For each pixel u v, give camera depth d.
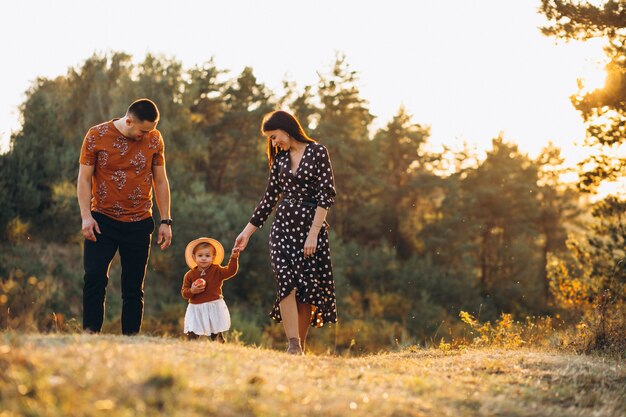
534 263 49.84
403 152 57.09
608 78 13.79
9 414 2.98
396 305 39.12
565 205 52.47
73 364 3.62
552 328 9.45
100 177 6.08
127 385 3.45
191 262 6.68
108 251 6.10
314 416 3.61
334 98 53.50
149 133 6.22
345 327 29.80
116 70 40.16
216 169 52.12
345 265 39.19
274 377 4.21
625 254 14.41
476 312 43.09
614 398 4.95
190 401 3.40
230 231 31.67
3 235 26.75
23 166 28.61
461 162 57.09
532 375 5.45
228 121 52.03
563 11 13.43
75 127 37.12
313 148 6.28
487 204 52.56
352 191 53.56
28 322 7.72
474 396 4.52
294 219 6.29
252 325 24.83
